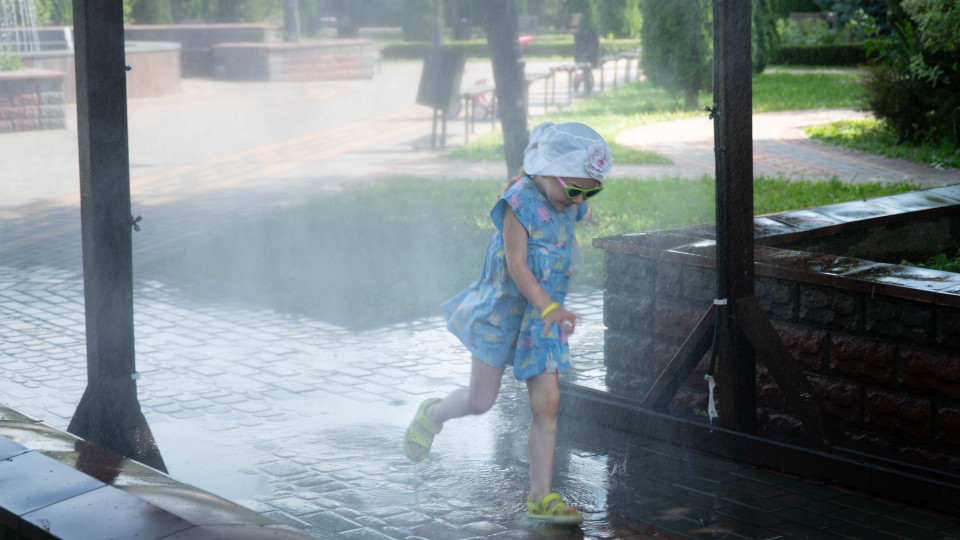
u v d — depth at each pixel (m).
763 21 23.36
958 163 13.28
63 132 18.53
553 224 3.58
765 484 3.98
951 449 3.89
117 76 3.49
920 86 14.98
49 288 7.64
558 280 3.66
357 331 6.46
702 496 3.85
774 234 5.29
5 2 25.52
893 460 3.87
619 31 33.12
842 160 14.19
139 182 12.99
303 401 5.05
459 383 5.38
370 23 42.69
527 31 37.47
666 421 4.45
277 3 37.84
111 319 3.60
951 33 14.15
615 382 5.09
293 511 3.65
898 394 4.02
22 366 5.67
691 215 9.96
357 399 5.09
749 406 4.28
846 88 24.50
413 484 3.95
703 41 20.20
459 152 15.23
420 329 6.51
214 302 7.22
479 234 9.35
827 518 3.63
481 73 27.91
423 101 15.85
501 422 4.78
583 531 3.51
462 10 41.44
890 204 6.33
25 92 18.47
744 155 4.07
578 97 23.69
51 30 26.33
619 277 4.98
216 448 4.35
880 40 16.08
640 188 11.36
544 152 3.49
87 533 2.30
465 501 3.78
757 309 4.16
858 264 4.35
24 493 2.54
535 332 3.58
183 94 25.66
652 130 17.75
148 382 5.34
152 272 8.16
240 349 6.02
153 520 2.32
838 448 3.99
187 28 32.06
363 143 16.84
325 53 30.69
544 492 3.58
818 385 4.30
